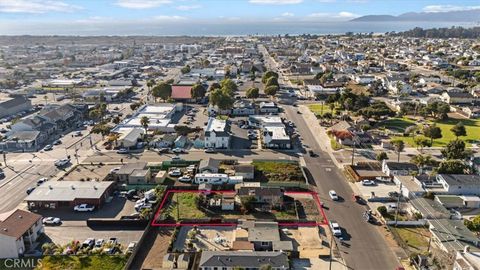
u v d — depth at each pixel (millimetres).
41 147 104625
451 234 60156
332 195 75438
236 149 103000
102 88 182625
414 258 55031
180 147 103312
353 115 136625
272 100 163250
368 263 55531
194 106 153750
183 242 60781
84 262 55531
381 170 88250
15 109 141500
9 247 56531
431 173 82500
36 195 72188
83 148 103750
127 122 123125
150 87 182125
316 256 57156
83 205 70750
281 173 86000
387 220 66688
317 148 104375
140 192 77750
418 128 121562
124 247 59688
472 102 154875
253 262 52531
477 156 90375
